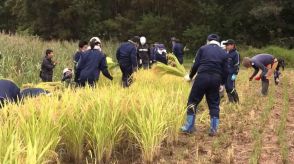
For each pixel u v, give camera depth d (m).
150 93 7.79
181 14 40.41
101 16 40.75
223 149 7.14
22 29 39.62
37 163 4.75
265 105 10.91
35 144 4.78
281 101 11.97
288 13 38.84
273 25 38.75
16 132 5.20
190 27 39.97
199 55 8.14
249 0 38.50
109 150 6.47
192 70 8.23
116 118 6.60
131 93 7.38
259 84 15.93
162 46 17.50
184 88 9.76
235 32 39.88
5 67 14.50
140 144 6.62
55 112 5.99
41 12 38.44
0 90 7.00
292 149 7.13
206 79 7.95
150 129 6.49
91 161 6.48
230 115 9.65
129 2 40.75
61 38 38.28
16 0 40.25
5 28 47.03
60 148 6.55
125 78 12.79
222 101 11.57
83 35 39.22
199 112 10.09
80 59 9.88
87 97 7.09
